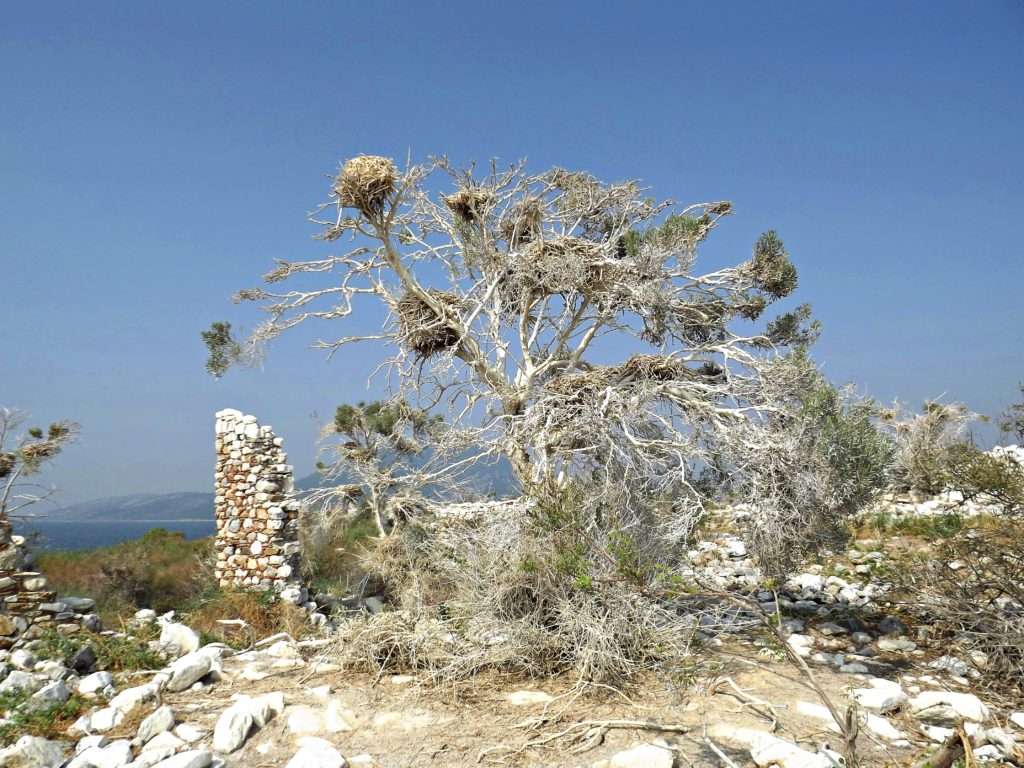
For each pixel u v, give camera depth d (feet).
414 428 39.17
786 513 26.58
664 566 22.97
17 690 23.68
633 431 28.32
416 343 33.99
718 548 40.86
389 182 31.22
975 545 27.43
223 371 36.01
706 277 33.81
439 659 24.09
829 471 26.50
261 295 35.01
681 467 26.99
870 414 28.73
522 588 24.94
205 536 72.02
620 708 20.67
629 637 23.31
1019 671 23.12
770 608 31.76
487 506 29.76
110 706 21.85
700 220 34.71
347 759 17.97
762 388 28.91
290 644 28.71
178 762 17.07
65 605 34.01
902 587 29.22
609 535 24.63
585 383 29.60
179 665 23.85
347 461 43.50
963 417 40.96
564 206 36.45
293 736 19.47
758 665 23.95
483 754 18.06
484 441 30.94
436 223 37.09
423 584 28.35
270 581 46.50
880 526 43.32
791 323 35.04
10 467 34.76
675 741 18.48
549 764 17.57
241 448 49.08
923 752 17.80
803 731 19.02
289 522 48.24
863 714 19.79
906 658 26.09
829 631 28.84
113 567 53.26
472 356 34.14
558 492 26.35
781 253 33.83
